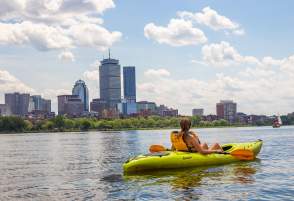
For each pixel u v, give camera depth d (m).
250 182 13.77
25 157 28.47
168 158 16.83
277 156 23.03
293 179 14.34
